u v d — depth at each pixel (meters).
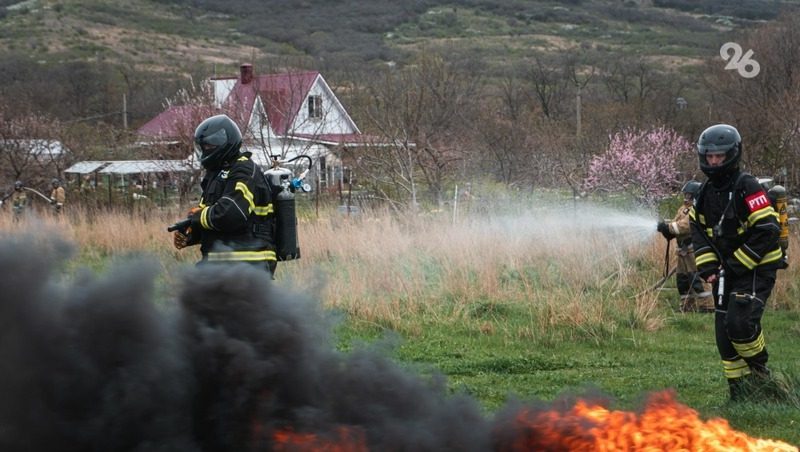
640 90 51.69
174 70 89.38
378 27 121.56
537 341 10.93
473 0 129.88
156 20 125.38
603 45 102.75
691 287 13.46
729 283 8.21
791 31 34.72
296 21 126.00
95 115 58.12
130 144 33.97
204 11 131.62
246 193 8.02
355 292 12.25
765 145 25.33
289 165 25.17
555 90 54.72
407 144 22.80
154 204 24.36
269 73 34.59
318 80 32.41
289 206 8.34
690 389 8.53
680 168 25.47
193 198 24.84
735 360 8.18
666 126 32.66
